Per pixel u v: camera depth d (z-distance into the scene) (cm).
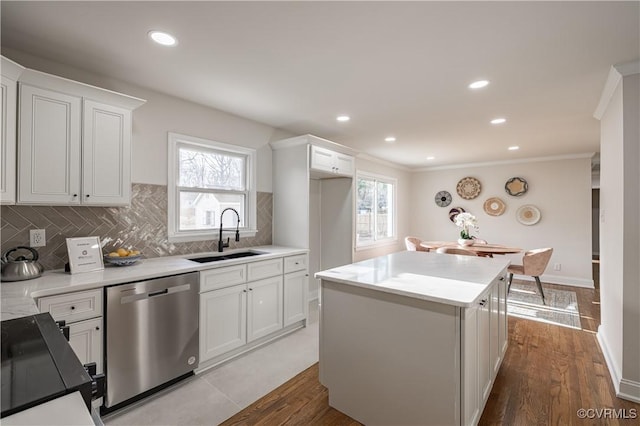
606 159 277
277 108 312
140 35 185
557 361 268
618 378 221
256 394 219
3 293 161
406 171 703
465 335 154
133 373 204
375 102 294
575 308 415
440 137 425
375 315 184
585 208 530
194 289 238
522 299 458
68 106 203
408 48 198
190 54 207
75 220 229
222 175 332
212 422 191
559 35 182
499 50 200
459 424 154
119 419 192
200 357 243
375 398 183
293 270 328
